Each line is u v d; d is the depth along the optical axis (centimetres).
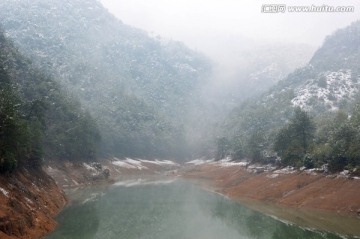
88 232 4403
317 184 7250
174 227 4962
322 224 5262
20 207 4141
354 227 5031
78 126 11638
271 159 10594
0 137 4816
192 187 9856
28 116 7738
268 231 4856
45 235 4131
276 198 7438
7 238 3347
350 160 7256
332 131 9312
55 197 6128
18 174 5375
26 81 11031
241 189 8788
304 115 9681
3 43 12194
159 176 13438
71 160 10875
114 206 6378
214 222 5378
